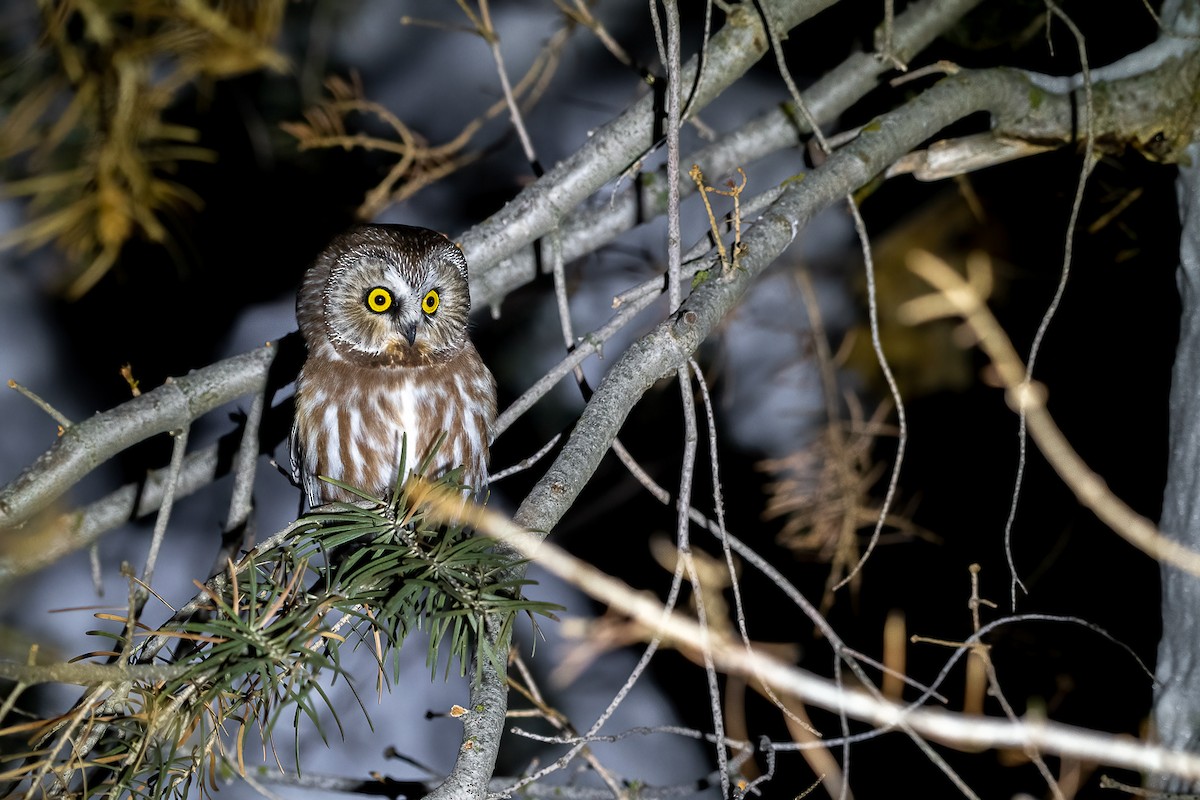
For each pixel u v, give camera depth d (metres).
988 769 9.42
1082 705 8.54
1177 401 6.33
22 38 4.50
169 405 6.75
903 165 7.36
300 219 10.13
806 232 10.30
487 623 4.39
